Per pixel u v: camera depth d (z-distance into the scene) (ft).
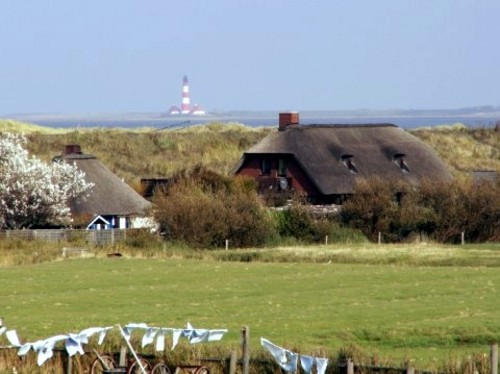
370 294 550.36
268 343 316.19
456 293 552.00
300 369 327.26
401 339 422.82
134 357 326.65
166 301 529.45
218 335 325.01
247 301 528.22
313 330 437.17
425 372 320.70
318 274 643.86
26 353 343.87
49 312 490.49
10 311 493.36
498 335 424.46
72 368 344.49
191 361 337.11
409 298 533.96
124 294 555.28
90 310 497.87
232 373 331.16
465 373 325.21
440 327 437.99
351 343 403.34
